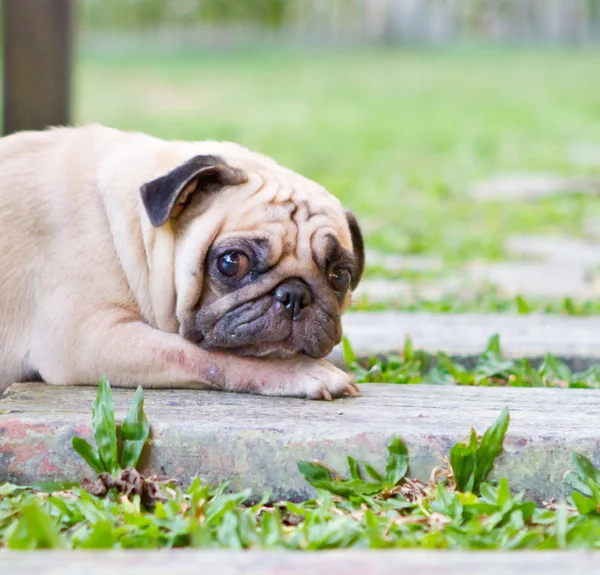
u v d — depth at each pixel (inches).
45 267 195.9
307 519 149.8
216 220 190.1
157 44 1833.2
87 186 200.5
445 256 443.8
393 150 912.3
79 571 111.3
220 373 192.5
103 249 195.3
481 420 180.5
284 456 169.5
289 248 189.6
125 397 187.6
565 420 181.5
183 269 189.6
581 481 166.7
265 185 198.8
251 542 137.3
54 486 165.6
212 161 193.8
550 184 692.1
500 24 1977.1
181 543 140.6
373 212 575.5
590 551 121.3
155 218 182.7
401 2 1955.0
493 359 248.7
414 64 1720.0
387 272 398.6
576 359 258.4
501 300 342.0
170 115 1112.8
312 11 1932.8
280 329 185.9
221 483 169.9
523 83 1492.4
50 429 169.5
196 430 170.1
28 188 200.5
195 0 1846.7
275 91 1385.3
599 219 562.9
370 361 247.0
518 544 139.1
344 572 111.4
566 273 402.9
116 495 160.1
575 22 1971.0
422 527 148.9
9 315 196.5
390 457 169.5
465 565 113.9
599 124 1112.2
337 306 196.5
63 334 191.9
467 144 960.9
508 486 167.3
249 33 1897.1
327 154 869.2
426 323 293.7
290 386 191.8
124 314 194.7
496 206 607.8
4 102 426.9
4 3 422.0
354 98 1341.0
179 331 196.4
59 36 423.8
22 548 127.1
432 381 236.2
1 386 200.8
